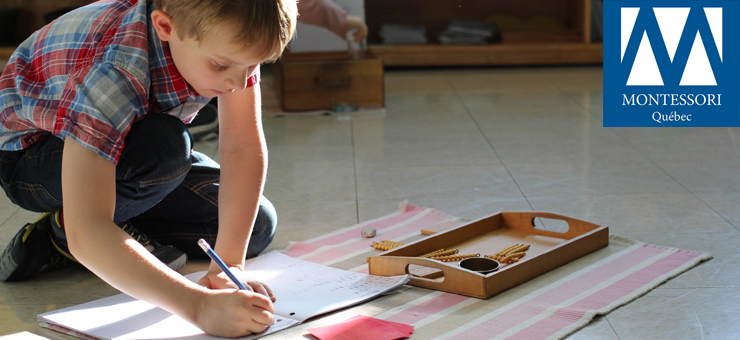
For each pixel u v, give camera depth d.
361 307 1.07
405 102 3.27
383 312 1.05
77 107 0.90
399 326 0.98
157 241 1.33
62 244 1.23
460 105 3.18
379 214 1.64
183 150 1.09
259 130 1.12
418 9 4.68
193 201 1.29
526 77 3.97
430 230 1.46
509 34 4.36
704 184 1.84
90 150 0.89
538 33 4.37
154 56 0.96
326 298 1.09
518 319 1.01
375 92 3.11
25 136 1.12
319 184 1.92
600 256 1.29
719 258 1.28
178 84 0.98
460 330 0.97
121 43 0.95
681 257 1.27
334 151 2.32
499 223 1.46
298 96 3.04
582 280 1.17
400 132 2.62
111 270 0.87
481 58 4.27
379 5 4.62
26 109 1.03
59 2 4.03
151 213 1.32
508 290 1.13
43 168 1.12
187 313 0.90
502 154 2.25
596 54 4.28
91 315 1.04
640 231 1.46
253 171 1.10
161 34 0.87
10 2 3.99
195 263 1.31
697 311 1.04
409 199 1.76
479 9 4.68
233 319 0.92
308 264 1.27
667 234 1.43
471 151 2.30
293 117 2.95
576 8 4.44
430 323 1.00
